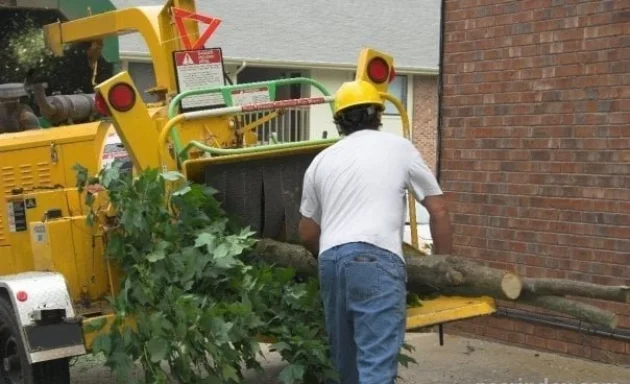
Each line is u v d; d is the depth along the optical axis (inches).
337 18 900.0
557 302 160.9
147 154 203.3
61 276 206.5
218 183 199.8
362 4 929.5
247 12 852.6
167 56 245.4
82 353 198.2
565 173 267.6
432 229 174.7
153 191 187.2
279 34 846.5
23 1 299.1
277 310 187.8
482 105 292.7
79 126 251.9
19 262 241.6
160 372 181.0
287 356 183.9
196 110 231.3
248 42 819.4
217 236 187.6
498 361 266.8
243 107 208.4
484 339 294.2
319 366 183.3
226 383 180.9
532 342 278.8
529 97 277.4
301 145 205.9
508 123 284.4
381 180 171.3
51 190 239.6
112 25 267.4
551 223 271.7
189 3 246.2
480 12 291.9
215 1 847.1
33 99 299.3
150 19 251.3
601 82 256.8
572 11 263.9
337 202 172.6
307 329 182.5
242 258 202.2
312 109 716.0
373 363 163.9
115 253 193.8
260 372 193.8
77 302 213.2
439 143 308.2
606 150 256.2
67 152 245.8
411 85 911.0
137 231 187.2
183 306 175.0
